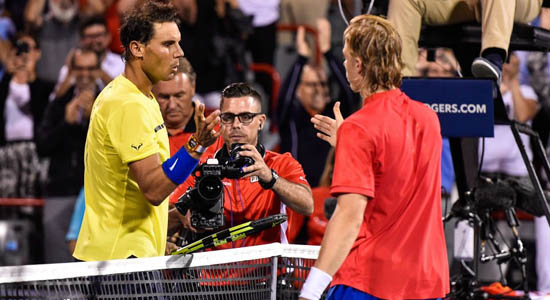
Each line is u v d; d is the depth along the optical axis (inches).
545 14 611.8
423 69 898.7
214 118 394.9
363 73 381.4
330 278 355.3
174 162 400.8
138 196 420.8
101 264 385.4
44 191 986.1
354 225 356.8
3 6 1059.9
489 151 906.7
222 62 1006.4
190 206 426.6
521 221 871.7
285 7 1048.8
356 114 374.6
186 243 534.0
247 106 518.3
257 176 468.1
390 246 369.4
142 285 405.4
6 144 1018.1
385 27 380.2
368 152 362.6
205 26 999.0
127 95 415.5
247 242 517.0
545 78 949.2
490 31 540.4
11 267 355.6
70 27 1033.5
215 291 439.5
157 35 415.5
